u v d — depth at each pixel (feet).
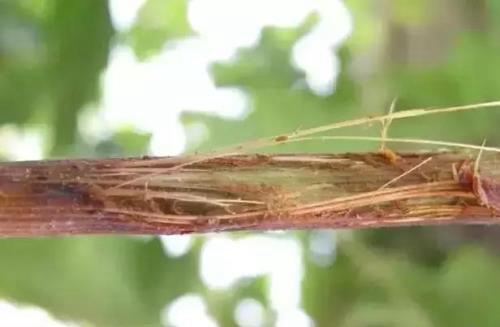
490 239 1.22
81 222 0.68
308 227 0.69
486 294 1.17
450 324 1.17
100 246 1.28
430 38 1.32
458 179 0.69
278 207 0.69
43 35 1.20
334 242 1.28
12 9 1.22
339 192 0.69
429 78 1.16
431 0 1.32
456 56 1.16
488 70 1.14
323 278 1.27
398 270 1.22
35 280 1.26
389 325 1.20
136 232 0.69
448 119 1.13
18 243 1.25
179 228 0.68
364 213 0.69
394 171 0.70
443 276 1.20
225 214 0.69
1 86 1.20
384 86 1.18
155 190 0.68
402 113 0.70
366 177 0.69
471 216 0.70
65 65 1.19
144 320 1.29
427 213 0.69
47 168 0.68
